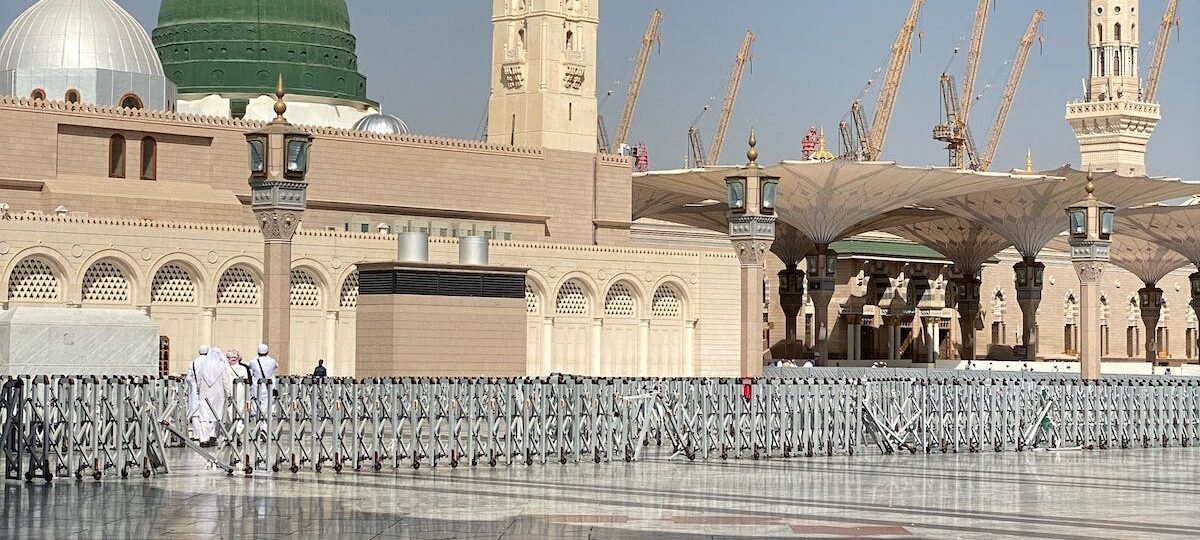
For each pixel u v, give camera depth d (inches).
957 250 3804.1
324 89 2935.5
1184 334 4845.0
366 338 1701.5
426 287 1692.9
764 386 1219.2
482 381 1095.6
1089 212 2052.2
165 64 2918.3
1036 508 855.7
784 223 3543.3
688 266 2539.4
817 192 2992.1
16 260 1911.9
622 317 2480.3
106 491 896.9
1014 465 1177.4
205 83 2886.3
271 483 954.7
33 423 943.7
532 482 974.4
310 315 2162.9
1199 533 751.1
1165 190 3243.1
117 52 2431.1
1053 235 3462.1
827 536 718.5
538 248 2359.7
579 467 1095.0
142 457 986.1
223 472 1024.9
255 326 2119.8
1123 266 4281.5
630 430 1179.9
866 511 827.4
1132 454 1339.8
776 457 1216.2
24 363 1327.5
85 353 1354.6
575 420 1124.5
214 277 2071.9
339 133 2374.5
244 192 2311.8
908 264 3964.1
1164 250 4156.0
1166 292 4768.7
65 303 1952.5
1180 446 1460.4
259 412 1024.9
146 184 2218.3
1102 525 779.4
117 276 2006.6
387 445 1125.7
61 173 2164.1
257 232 2107.5
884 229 3799.2
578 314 2427.4
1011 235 3454.7
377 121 2706.7
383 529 732.7
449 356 1708.9
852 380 1278.3
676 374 2534.5
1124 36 4731.8
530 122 2635.3
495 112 2687.0
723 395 1201.4
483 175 2529.5
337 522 757.3
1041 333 4414.4
